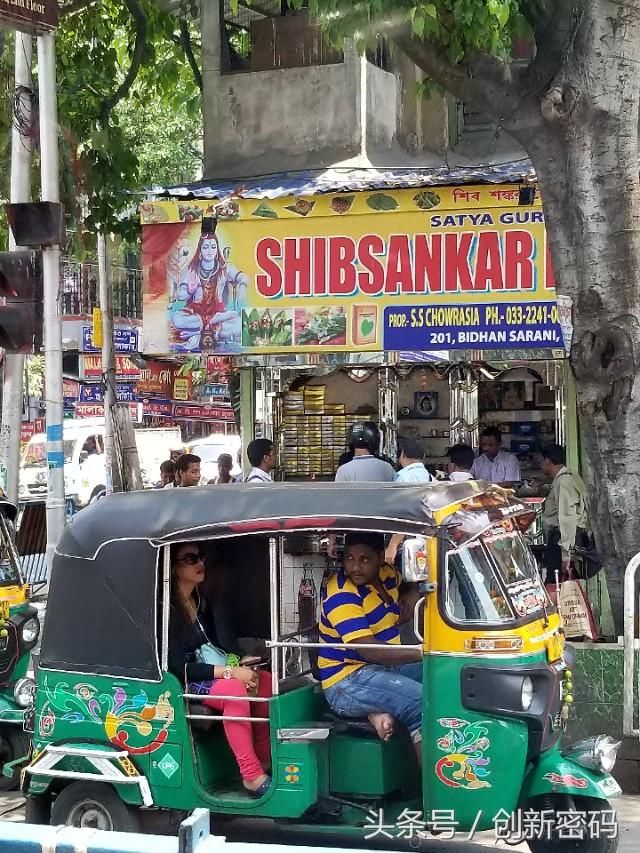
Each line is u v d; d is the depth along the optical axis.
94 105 12.50
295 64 12.34
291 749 5.43
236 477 17.48
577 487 9.50
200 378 18.05
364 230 10.35
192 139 21.67
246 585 6.24
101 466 22.39
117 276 20.14
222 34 12.49
